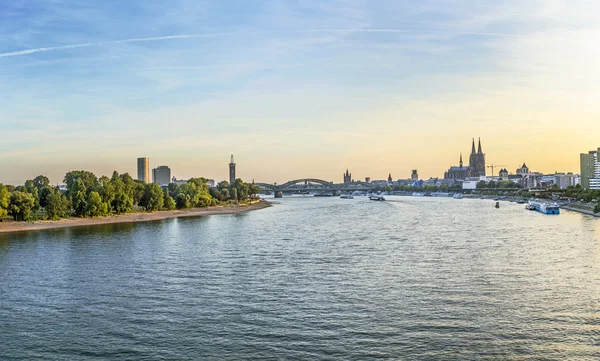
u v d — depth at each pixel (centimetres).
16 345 6975
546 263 12181
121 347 6862
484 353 6575
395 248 14950
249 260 12988
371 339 7044
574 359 6400
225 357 6500
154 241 17088
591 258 12875
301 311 8288
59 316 8188
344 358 6438
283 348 6756
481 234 18575
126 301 8994
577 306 8475
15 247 15738
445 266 11881
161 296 9300
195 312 8288
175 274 11219
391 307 8462
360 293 9394
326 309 8388
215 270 11644
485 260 12638
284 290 9662
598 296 9088
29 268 12056
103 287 10044
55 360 6481
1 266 12331
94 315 8212
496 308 8375
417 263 12306
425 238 17412
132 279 10750
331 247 15300
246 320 7862
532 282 10175
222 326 7606
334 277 10781
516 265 11944
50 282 10538
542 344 6850
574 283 10075
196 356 6544
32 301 9075
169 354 6619
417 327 7488
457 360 6378
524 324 7600
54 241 17212
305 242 16612
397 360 6375
